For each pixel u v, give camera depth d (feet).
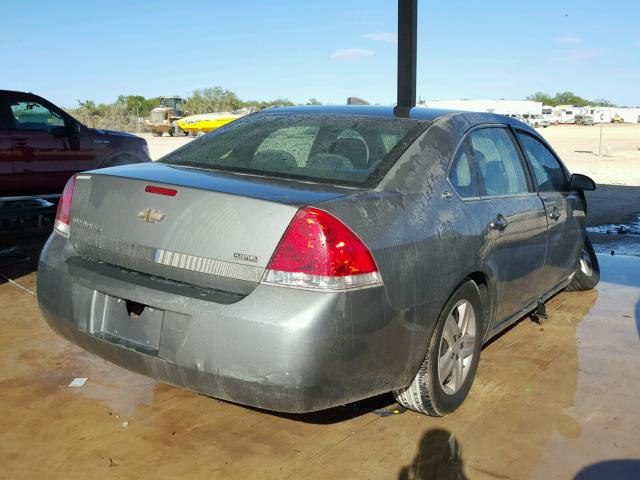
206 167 10.73
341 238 8.34
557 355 13.92
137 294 8.94
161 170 10.36
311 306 8.09
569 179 16.37
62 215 10.51
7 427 10.11
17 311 15.49
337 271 8.24
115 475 8.96
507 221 11.96
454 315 10.84
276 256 8.25
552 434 10.46
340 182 9.71
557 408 11.39
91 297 9.54
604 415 11.19
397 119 11.63
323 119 11.91
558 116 284.41
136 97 252.42
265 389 8.19
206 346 8.38
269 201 8.46
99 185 9.91
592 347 14.46
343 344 8.29
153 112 159.02
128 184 9.53
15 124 26.81
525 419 10.94
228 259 8.49
